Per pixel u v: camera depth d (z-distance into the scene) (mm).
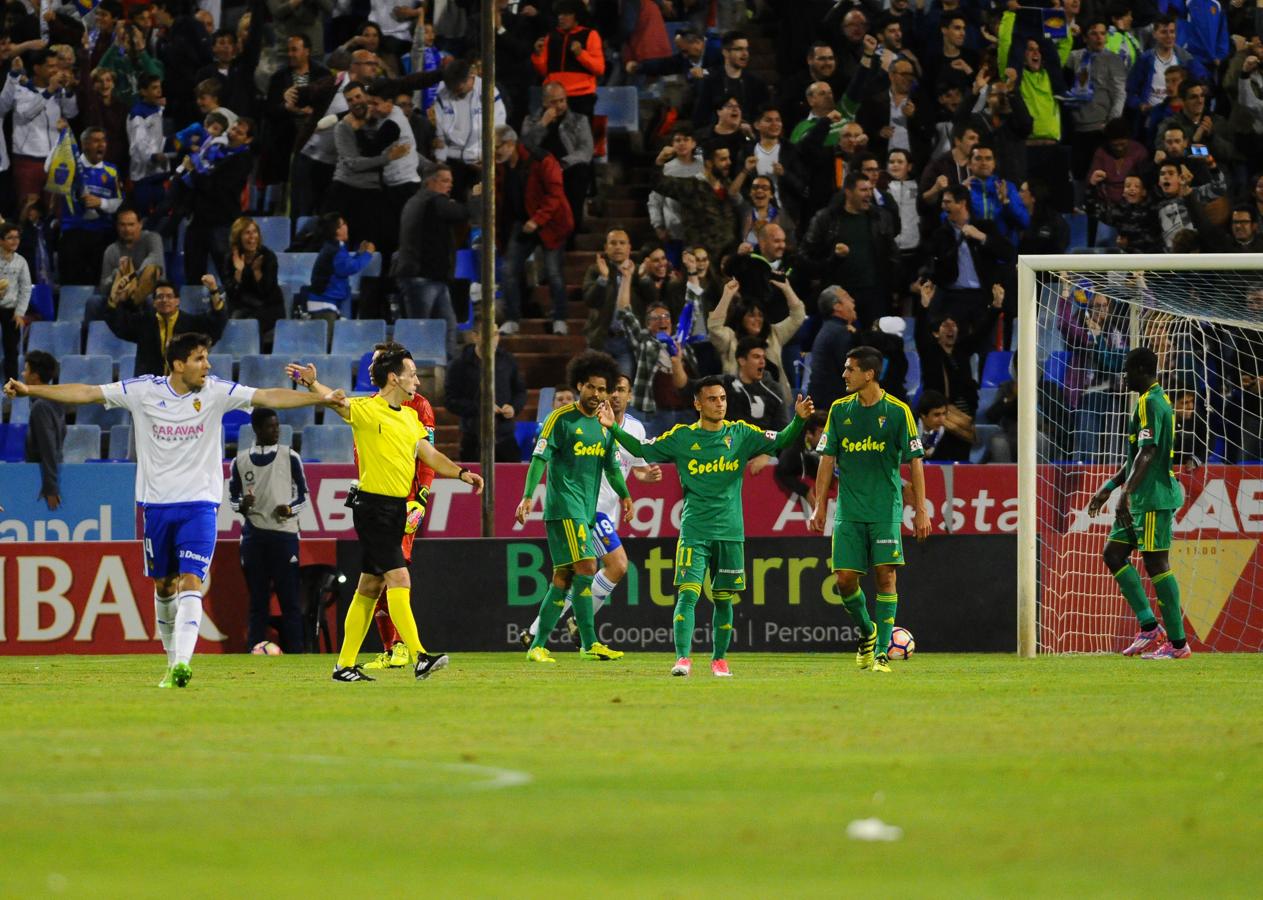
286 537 60656
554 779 22531
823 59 81312
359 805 20109
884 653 47281
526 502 52125
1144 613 55656
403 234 75438
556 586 53906
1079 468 64188
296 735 28234
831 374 71375
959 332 75062
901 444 46344
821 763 24312
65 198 81125
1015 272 75875
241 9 89938
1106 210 79750
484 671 47781
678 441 44062
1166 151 80312
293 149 82125
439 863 16438
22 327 78188
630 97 84625
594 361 52281
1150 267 57469
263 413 60281
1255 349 65750
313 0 84812
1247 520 63281
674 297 74125
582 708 33844
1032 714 32500
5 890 14820
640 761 24547
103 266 78625
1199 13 89250
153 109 83188
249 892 14820
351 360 75250
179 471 39906
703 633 61219
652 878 15680
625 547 61469
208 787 21688
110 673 48156
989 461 72250
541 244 76688
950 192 75562
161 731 29031
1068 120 84250
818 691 38844
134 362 77375
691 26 87688
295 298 77062
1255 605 63125
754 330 72062
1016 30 82438
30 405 76438
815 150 79062
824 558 61031
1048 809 20000
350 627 42844
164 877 15609
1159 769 23750
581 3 80125
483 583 61531
